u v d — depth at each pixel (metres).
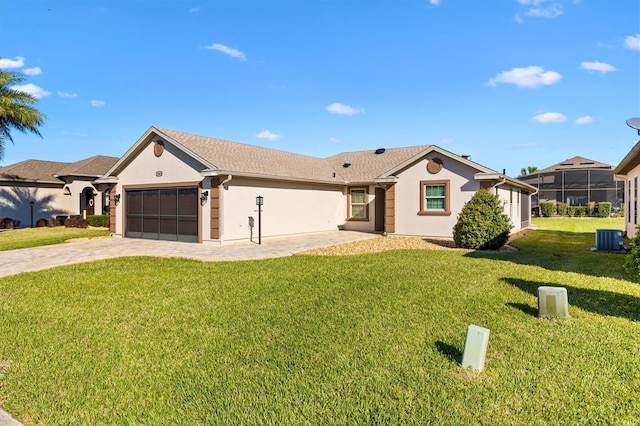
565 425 2.73
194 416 2.92
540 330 4.59
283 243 14.20
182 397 3.19
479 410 2.93
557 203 33.66
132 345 4.34
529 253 11.27
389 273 8.12
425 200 16.08
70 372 3.70
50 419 2.92
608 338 4.32
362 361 3.79
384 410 2.94
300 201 17.25
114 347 4.30
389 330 4.64
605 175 33.19
